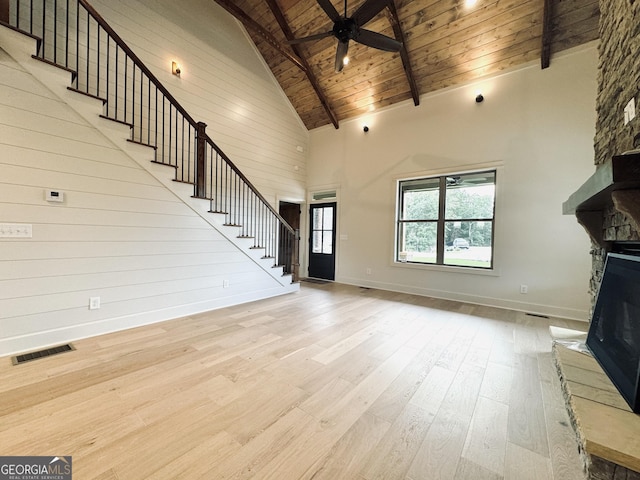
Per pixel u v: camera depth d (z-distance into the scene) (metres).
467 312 3.98
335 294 5.11
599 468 1.09
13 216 2.35
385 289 5.56
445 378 2.15
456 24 4.04
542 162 3.95
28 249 2.44
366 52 4.84
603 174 1.33
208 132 4.89
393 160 5.47
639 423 1.15
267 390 1.94
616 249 2.06
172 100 3.46
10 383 1.95
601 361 1.69
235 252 4.26
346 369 2.27
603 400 1.32
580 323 3.52
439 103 4.89
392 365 2.35
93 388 1.92
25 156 2.39
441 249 4.96
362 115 5.94
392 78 5.07
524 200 4.08
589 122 3.65
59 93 2.54
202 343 2.74
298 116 6.71
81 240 2.74
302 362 2.37
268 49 5.61
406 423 1.63
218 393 1.89
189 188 3.61
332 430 1.56
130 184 3.08
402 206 5.50
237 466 1.30
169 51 4.36
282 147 6.32
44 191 2.50
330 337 2.96
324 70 5.44
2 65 2.27
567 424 1.63
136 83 3.99
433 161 4.95
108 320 2.96
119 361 2.32
